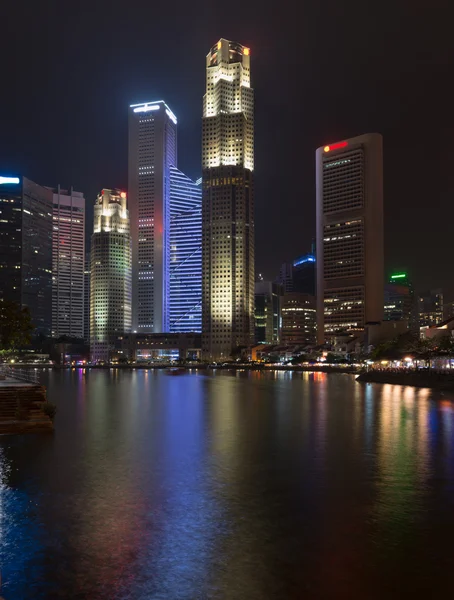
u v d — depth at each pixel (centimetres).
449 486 2391
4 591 1351
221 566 1500
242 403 6869
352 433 4050
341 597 1316
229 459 3014
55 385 12094
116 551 1611
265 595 1327
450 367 12050
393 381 12356
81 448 3356
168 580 1413
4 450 3278
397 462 2931
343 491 2303
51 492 2277
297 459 3014
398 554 1588
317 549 1625
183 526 1838
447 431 4141
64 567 1495
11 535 1745
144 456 3092
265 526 1839
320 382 13688
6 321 8025
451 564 1515
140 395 8544
